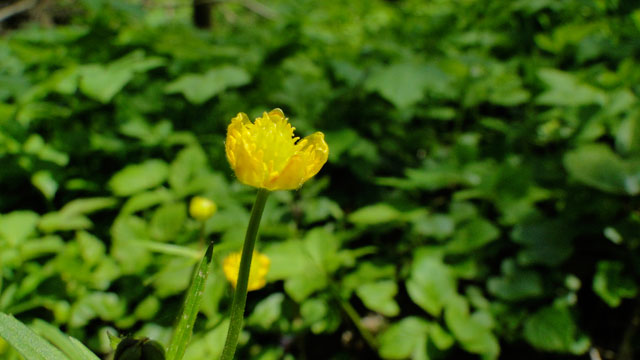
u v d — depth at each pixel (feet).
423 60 1.22
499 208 0.86
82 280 0.72
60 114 0.99
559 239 0.78
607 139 1.05
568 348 0.68
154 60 0.99
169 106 1.13
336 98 1.14
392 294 0.72
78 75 0.91
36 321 0.45
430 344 0.69
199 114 1.14
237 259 0.50
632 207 0.79
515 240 0.81
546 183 0.96
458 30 1.71
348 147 0.97
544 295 0.76
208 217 0.62
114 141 1.00
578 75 1.15
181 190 0.86
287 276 0.68
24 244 0.73
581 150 0.83
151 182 0.86
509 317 0.74
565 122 1.11
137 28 1.38
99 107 1.10
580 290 0.84
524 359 0.77
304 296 0.67
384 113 1.16
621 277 0.74
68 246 0.76
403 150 1.17
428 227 0.84
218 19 2.48
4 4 2.06
